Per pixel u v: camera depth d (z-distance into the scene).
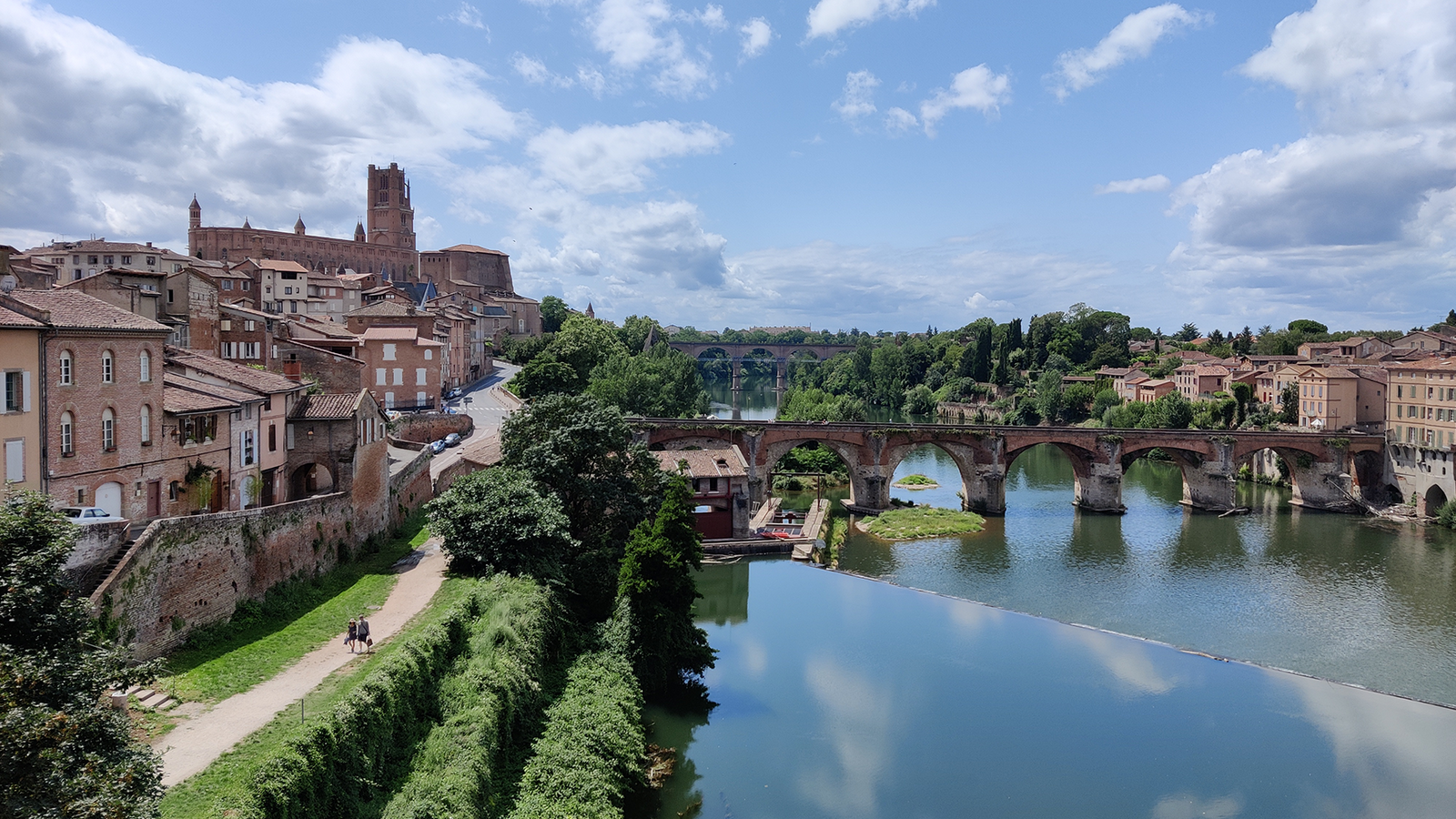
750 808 40.59
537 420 62.59
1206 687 55.34
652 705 51.38
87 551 30.23
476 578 48.41
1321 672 58.59
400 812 28.38
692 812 40.09
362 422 55.56
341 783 27.78
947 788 42.81
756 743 47.09
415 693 34.12
